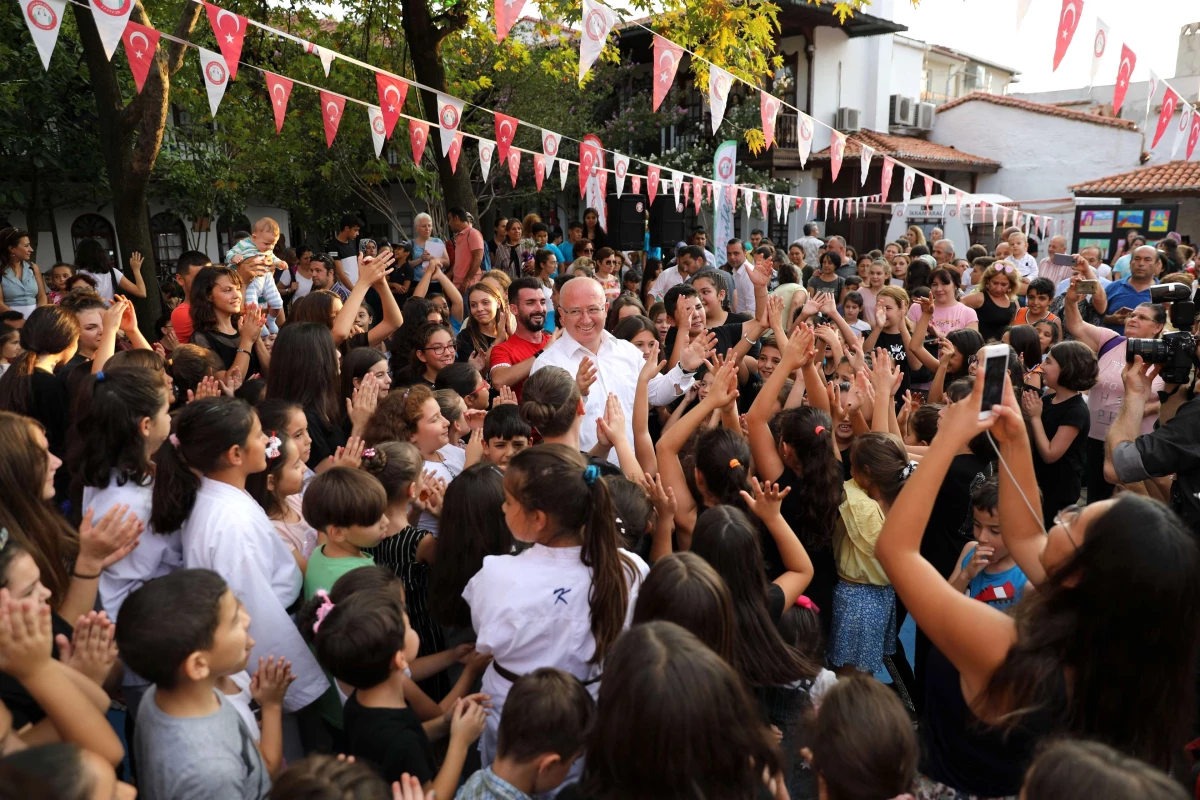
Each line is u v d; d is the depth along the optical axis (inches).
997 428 64.8
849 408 139.7
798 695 85.2
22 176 490.9
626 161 260.2
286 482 99.6
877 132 689.0
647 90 661.9
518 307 168.1
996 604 100.5
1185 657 53.5
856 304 250.7
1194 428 110.0
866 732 60.2
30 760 44.1
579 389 122.7
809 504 110.7
